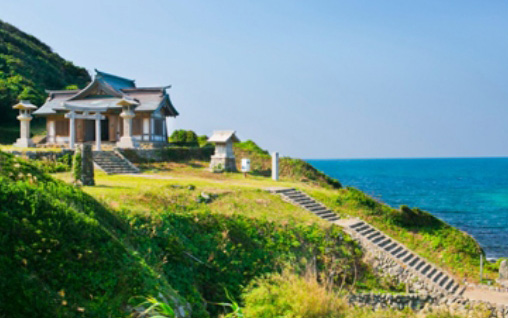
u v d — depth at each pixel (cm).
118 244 1149
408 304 2172
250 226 2088
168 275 1459
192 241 1764
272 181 3447
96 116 3419
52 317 837
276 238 2131
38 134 6228
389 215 3000
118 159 3328
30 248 942
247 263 1856
